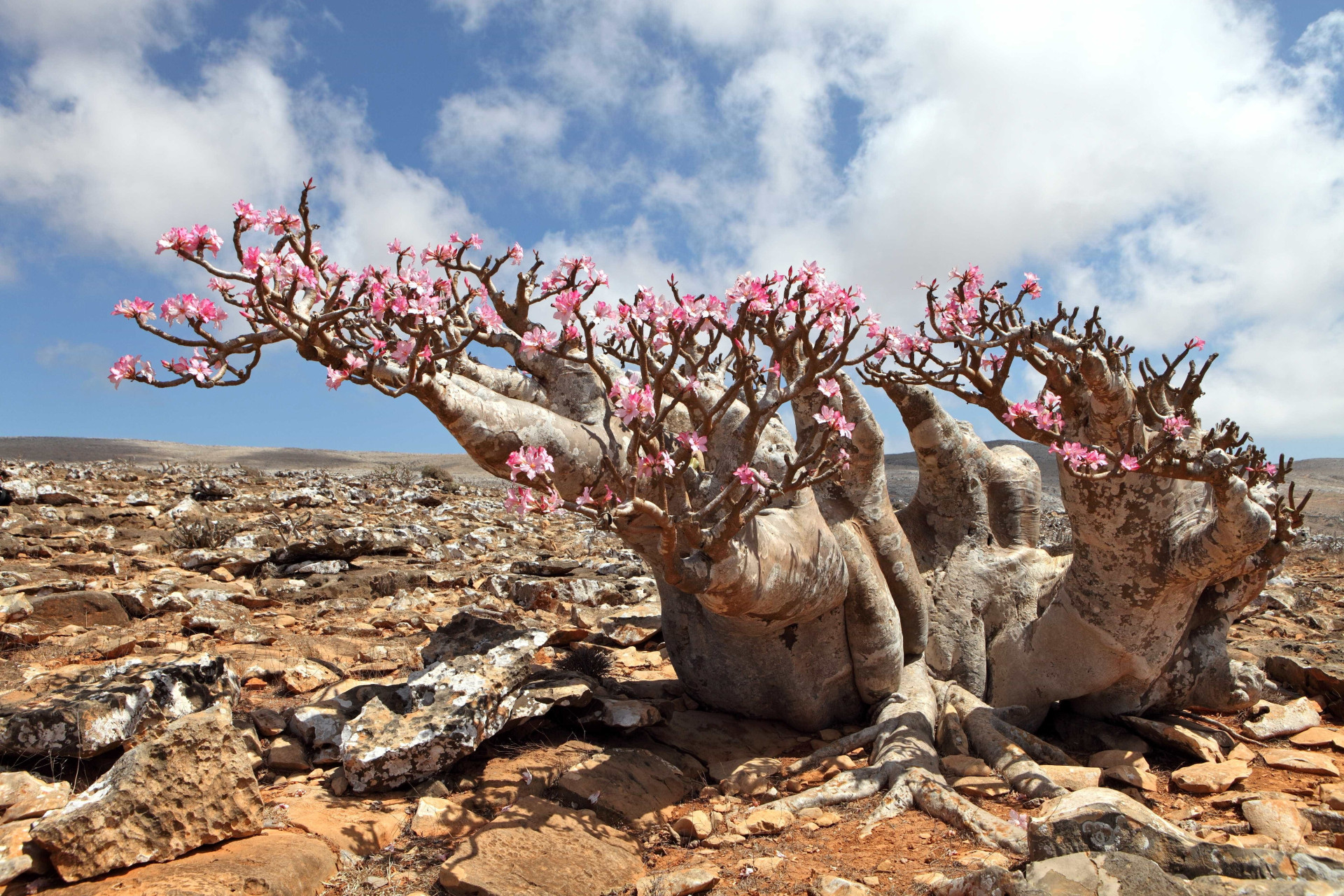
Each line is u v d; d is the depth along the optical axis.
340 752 4.98
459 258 5.29
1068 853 3.46
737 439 5.27
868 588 6.25
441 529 16.00
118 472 20.69
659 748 5.86
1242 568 5.98
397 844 4.35
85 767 4.61
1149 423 5.55
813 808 4.92
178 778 3.99
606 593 10.59
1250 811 4.66
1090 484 5.74
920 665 6.77
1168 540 5.68
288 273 4.23
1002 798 5.04
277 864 3.79
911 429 7.17
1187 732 5.81
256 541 11.51
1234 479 4.96
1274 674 7.60
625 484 4.27
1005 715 6.26
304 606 9.56
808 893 3.93
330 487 20.41
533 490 4.07
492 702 5.22
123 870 3.76
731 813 4.90
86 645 6.75
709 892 3.97
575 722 5.83
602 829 4.50
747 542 5.12
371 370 4.27
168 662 5.37
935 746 5.93
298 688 6.34
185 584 9.34
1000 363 5.75
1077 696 6.36
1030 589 7.14
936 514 7.39
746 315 4.37
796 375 5.82
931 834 4.50
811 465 4.65
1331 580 14.76
